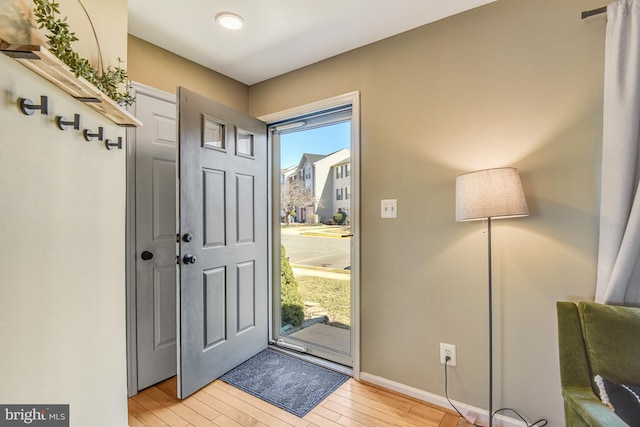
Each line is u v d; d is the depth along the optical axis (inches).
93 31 49.0
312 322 99.0
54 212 37.7
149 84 79.6
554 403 59.4
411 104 75.0
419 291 73.9
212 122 83.0
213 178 82.5
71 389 41.2
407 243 75.4
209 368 80.0
